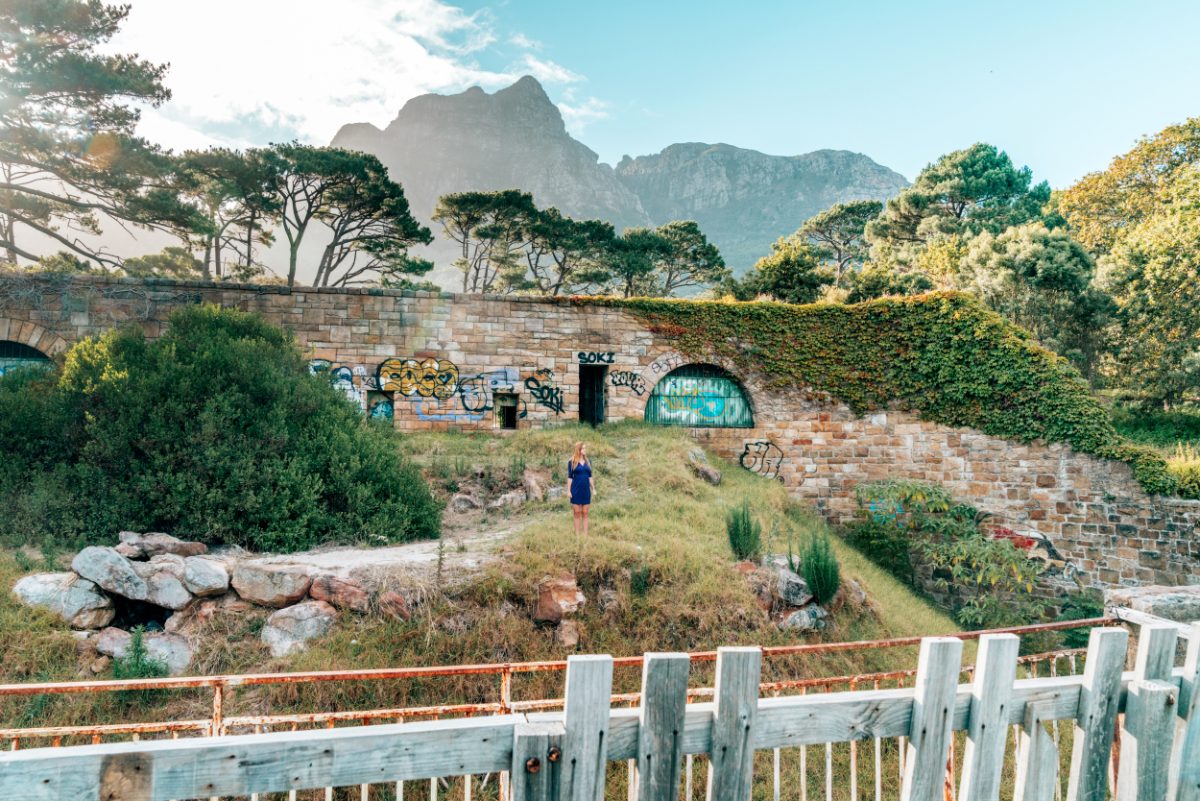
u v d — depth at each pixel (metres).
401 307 19.67
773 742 2.65
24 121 22.64
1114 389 30.19
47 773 2.08
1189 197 26.09
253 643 8.02
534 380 20.33
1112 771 3.79
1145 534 17.78
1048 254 27.20
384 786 6.48
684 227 55.78
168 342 12.12
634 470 15.88
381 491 11.77
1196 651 3.18
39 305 17.80
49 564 8.62
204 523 10.16
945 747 2.85
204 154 32.62
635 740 2.52
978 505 19.50
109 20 23.47
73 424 10.84
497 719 2.49
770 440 20.78
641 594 9.77
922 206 51.25
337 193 38.00
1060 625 6.34
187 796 2.19
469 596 8.88
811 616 10.32
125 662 7.23
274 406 11.59
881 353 20.83
